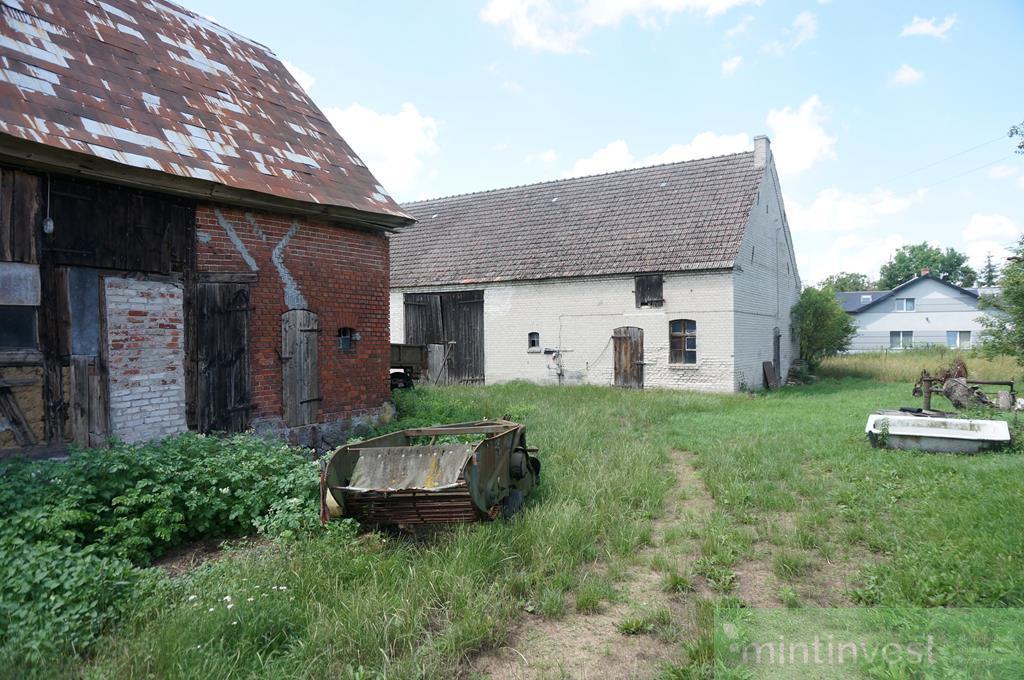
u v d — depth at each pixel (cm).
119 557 492
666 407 1354
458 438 758
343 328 1020
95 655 366
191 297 785
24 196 632
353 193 1016
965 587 410
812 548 528
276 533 538
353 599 409
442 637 380
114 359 705
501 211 2411
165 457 626
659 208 2028
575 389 1738
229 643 361
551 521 552
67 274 666
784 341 2297
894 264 7606
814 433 1032
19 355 628
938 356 2777
